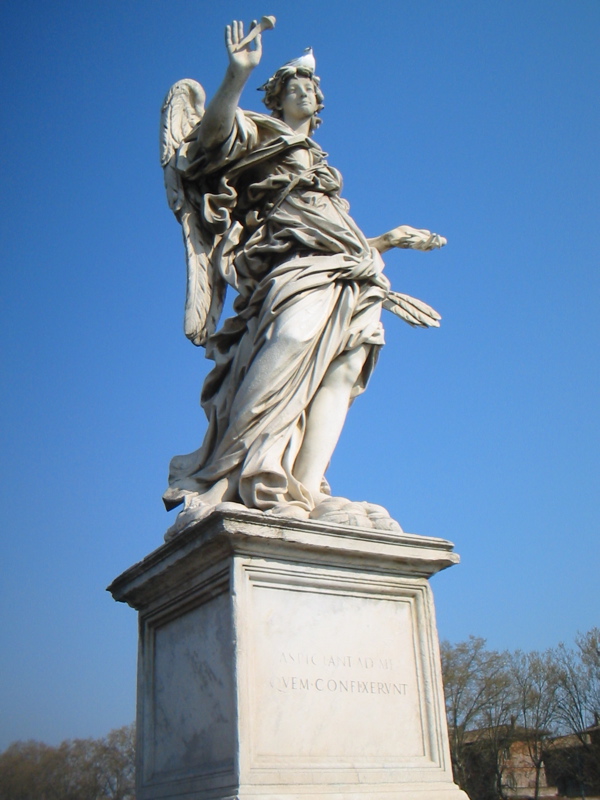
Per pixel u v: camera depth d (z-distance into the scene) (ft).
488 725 103.55
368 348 16.63
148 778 13.97
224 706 12.25
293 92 18.38
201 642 13.30
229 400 16.16
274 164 17.70
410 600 14.25
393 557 13.88
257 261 17.06
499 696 104.22
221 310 17.76
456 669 106.22
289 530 12.96
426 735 13.51
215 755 12.32
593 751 101.50
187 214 17.92
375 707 13.16
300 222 16.93
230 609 12.50
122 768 78.43
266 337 15.60
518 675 105.60
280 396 15.15
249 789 11.37
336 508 14.20
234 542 12.59
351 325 16.29
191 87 19.22
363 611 13.67
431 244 18.48
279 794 11.50
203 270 17.54
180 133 18.65
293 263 16.25
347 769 12.38
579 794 105.70
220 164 17.60
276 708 12.23
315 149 18.15
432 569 14.38
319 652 12.95
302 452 15.42
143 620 15.24
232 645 12.24
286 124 18.13
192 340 17.16
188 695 13.42
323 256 16.55
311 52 18.90
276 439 14.78
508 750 102.68
